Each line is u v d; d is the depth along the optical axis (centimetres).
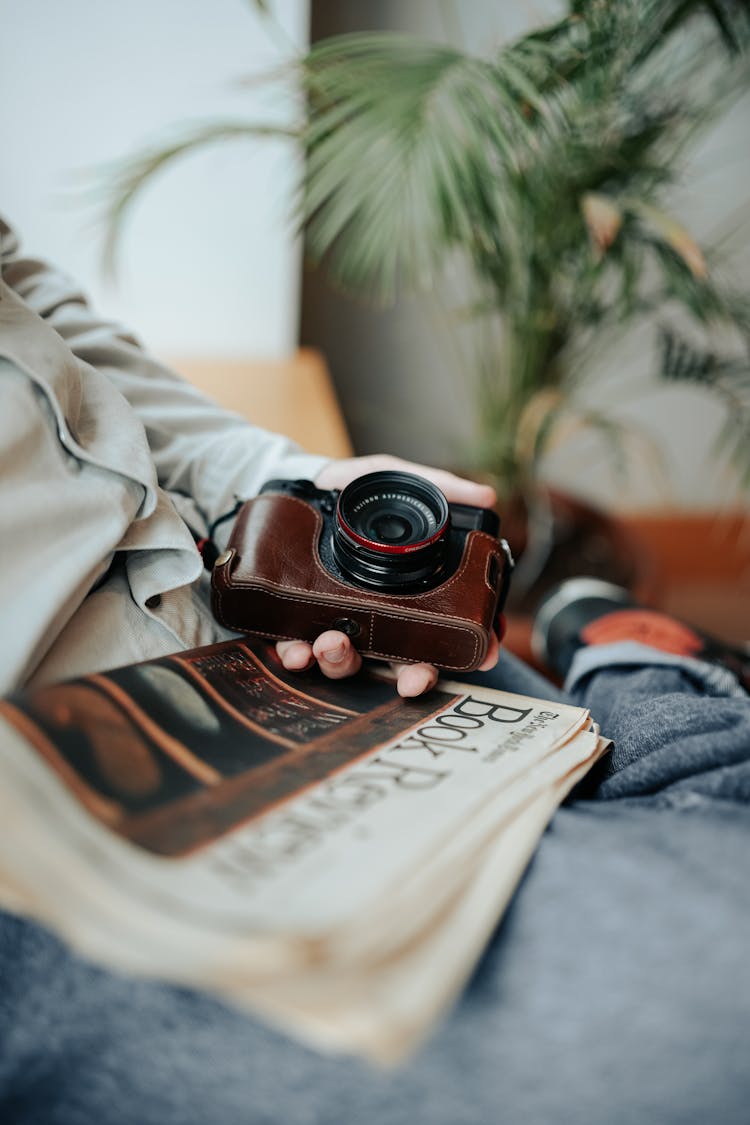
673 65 112
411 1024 24
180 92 141
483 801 35
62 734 34
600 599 85
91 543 43
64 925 26
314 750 40
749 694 59
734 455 134
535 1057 28
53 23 135
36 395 45
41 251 151
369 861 30
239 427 66
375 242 93
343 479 63
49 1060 32
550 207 109
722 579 202
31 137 142
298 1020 24
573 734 45
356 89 91
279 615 52
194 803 33
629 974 29
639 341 188
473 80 89
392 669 54
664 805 39
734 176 176
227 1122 30
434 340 182
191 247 153
